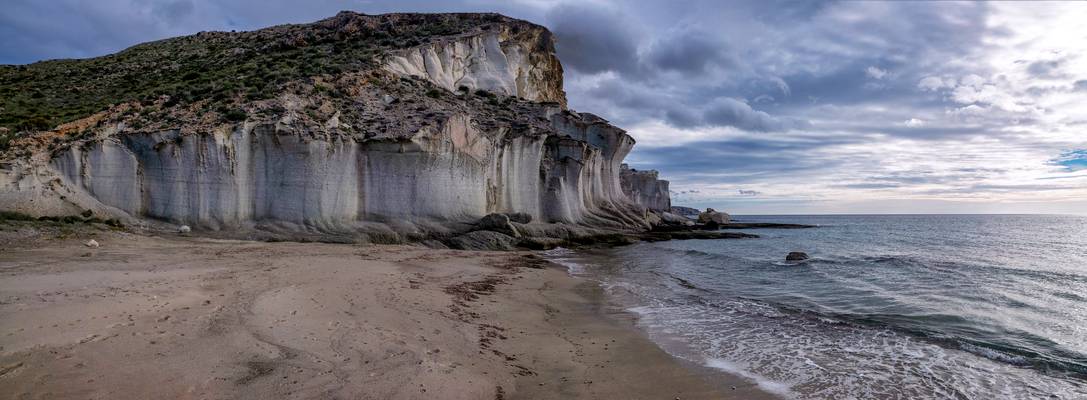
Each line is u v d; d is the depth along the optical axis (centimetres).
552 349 1031
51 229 2044
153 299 983
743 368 955
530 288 1773
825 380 895
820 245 4053
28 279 1112
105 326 793
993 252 3394
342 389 655
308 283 1341
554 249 3412
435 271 1927
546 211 4259
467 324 1152
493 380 785
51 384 584
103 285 1070
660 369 934
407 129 3130
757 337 1180
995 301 1628
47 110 2969
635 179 8288
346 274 1575
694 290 1853
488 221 3291
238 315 939
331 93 3475
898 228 7712
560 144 4509
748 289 1894
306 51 4666
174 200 2597
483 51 5262
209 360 704
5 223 2020
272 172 2809
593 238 3862
